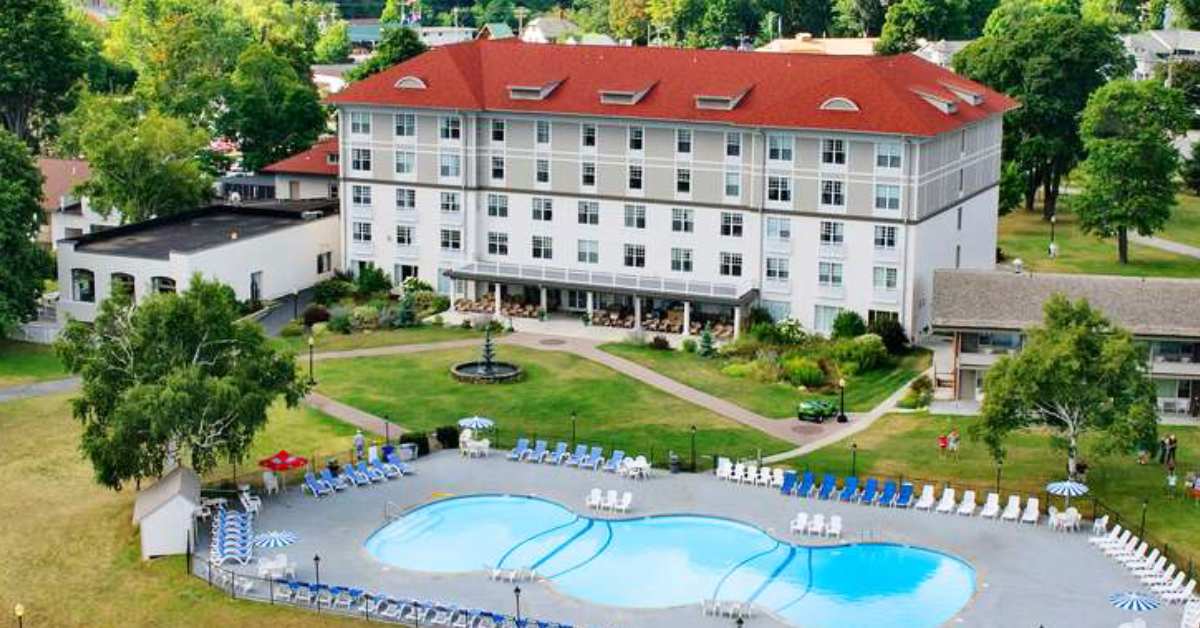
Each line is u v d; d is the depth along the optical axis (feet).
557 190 460.14
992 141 470.39
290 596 272.31
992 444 317.01
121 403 302.66
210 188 526.98
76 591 277.03
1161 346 367.45
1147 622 261.65
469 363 409.28
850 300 428.97
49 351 428.97
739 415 372.99
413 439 344.28
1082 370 310.24
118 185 504.43
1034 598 271.90
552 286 454.81
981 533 300.81
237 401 304.71
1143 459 333.62
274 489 320.29
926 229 424.87
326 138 633.61
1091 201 509.76
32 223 444.96
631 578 283.38
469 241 474.08
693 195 442.91
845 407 378.73
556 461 339.57
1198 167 626.23
